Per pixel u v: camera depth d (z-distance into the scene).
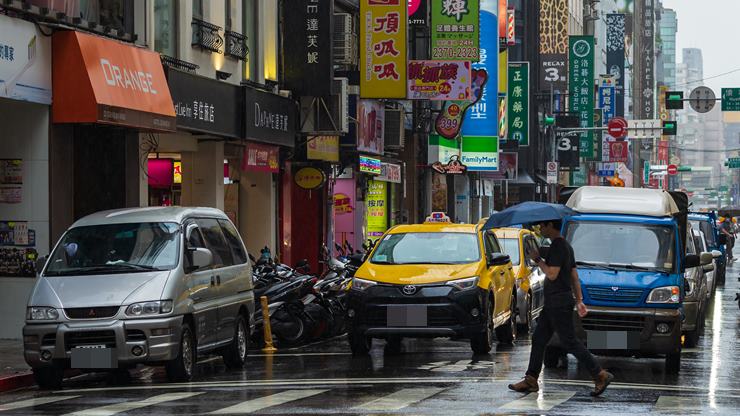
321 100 42.25
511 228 32.62
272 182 42.38
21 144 27.50
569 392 18.52
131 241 21.02
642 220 23.73
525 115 81.38
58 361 19.80
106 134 30.67
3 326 27.50
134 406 16.80
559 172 109.56
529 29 98.00
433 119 62.72
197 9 35.38
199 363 24.36
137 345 19.66
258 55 40.53
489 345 25.03
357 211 52.47
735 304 42.06
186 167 37.22
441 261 25.27
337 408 16.39
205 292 21.50
